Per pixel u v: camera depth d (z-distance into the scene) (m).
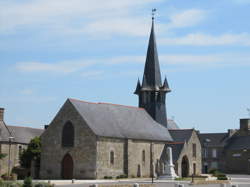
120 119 72.25
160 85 83.06
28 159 72.38
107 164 65.19
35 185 39.22
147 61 83.88
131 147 69.44
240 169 98.38
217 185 53.12
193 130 78.75
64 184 50.88
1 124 78.94
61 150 66.50
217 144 105.12
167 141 77.00
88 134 64.44
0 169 73.38
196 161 78.19
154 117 80.69
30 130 86.44
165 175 63.50
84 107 67.69
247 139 100.00
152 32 85.12
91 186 38.75
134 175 69.31
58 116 67.44
